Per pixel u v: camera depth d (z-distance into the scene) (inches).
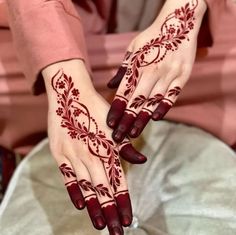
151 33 24.7
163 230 25.2
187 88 30.9
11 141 35.1
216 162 28.4
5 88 31.7
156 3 32.3
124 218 21.4
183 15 24.8
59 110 23.6
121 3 32.9
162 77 23.7
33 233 25.8
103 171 22.3
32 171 29.2
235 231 25.0
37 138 34.9
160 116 22.9
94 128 23.0
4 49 31.2
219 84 31.1
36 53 24.4
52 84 24.0
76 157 22.7
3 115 33.2
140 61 23.8
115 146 22.6
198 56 29.7
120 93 23.2
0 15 29.6
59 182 28.2
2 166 37.6
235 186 27.1
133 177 27.1
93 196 21.9
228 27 30.8
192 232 25.0
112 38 31.5
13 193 28.3
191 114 32.1
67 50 24.1
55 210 26.7
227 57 30.5
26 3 24.9
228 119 32.4
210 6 25.3
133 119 22.6
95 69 30.6
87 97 23.5
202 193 26.8
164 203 26.6
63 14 25.2
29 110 32.6
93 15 32.7
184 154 28.8
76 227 25.5
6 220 26.8
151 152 28.7
